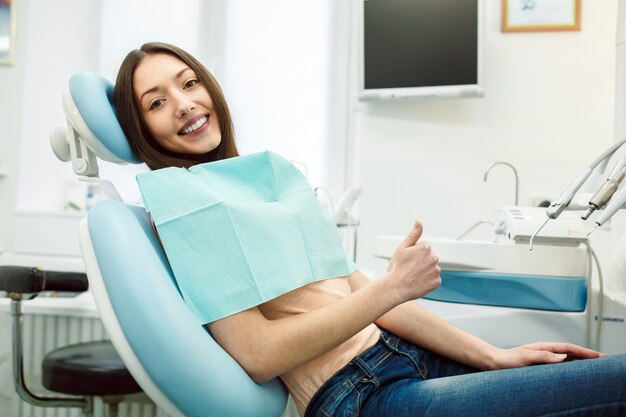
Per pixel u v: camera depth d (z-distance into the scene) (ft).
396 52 9.16
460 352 3.84
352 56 9.80
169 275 3.25
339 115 9.86
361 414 3.27
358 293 3.18
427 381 3.28
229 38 9.95
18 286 5.10
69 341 7.82
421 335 3.89
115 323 2.90
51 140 3.88
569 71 9.04
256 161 3.74
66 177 10.11
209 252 3.23
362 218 9.45
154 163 3.93
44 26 10.12
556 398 3.03
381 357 3.52
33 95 10.10
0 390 7.69
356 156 9.87
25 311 7.37
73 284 5.43
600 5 8.96
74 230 9.49
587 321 4.95
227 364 2.97
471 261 5.18
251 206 3.40
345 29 9.82
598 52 8.98
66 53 10.14
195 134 4.00
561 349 3.88
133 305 2.84
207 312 3.15
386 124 9.42
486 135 9.21
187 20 9.96
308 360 3.11
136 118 3.85
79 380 5.39
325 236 3.70
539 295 5.02
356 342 3.51
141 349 2.82
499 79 9.18
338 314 3.10
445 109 9.28
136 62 3.87
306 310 3.46
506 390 3.08
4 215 9.91
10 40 9.95
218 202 3.30
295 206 3.65
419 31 9.06
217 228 3.26
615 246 5.48
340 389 3.28
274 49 9.91
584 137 9.03
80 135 3.64
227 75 9.95
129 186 9.68
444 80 8.97
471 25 8.89
